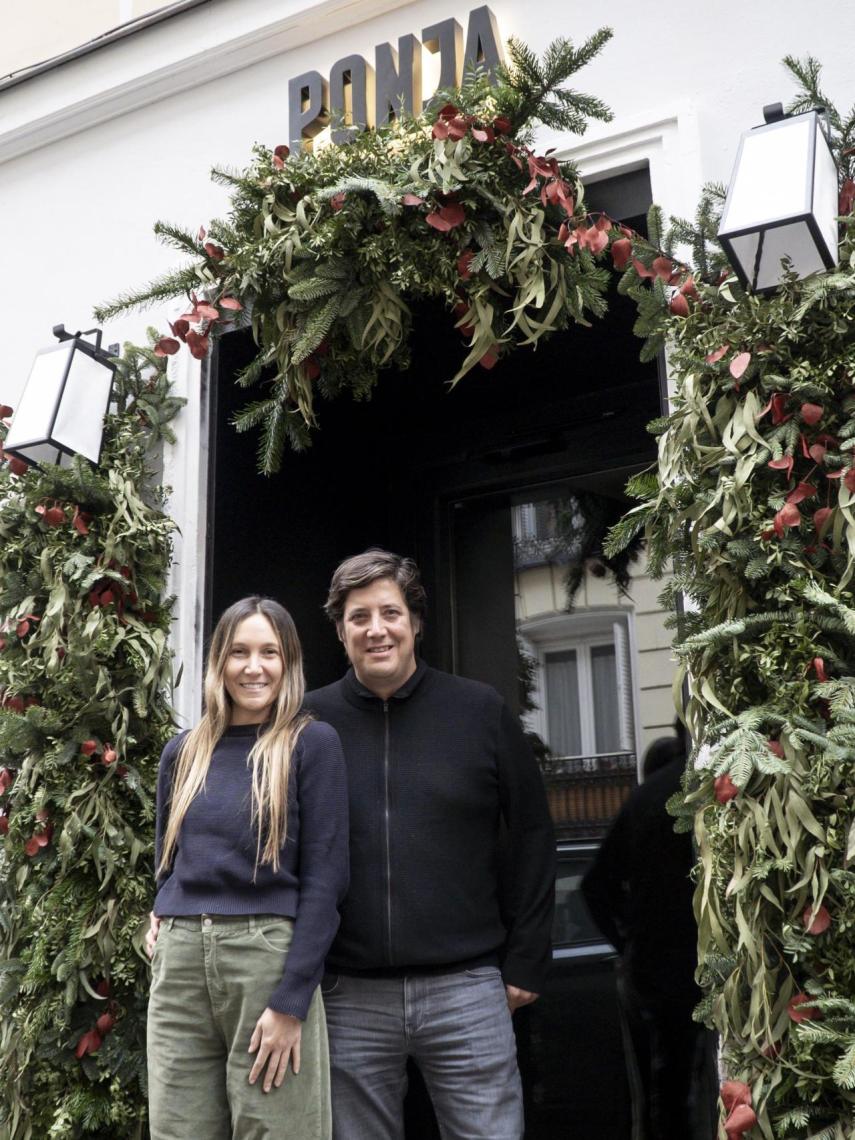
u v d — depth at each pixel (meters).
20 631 2.65
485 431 3.40
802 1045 1.69
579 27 2.59
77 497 2.69
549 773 3.15
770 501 1.86
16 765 2.64
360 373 2.62
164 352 2.58
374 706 2.30
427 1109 2.99
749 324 1.91
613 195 2.51
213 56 3.06
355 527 3.43
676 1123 2.69
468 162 2.30
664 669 3.04
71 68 3.29
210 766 2.08
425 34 2.74
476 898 2.19
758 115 2.35
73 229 3.28
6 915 2.59
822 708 1.81
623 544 2.07
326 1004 2.16
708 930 1.87
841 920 1.70
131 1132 2.42
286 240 2.40
